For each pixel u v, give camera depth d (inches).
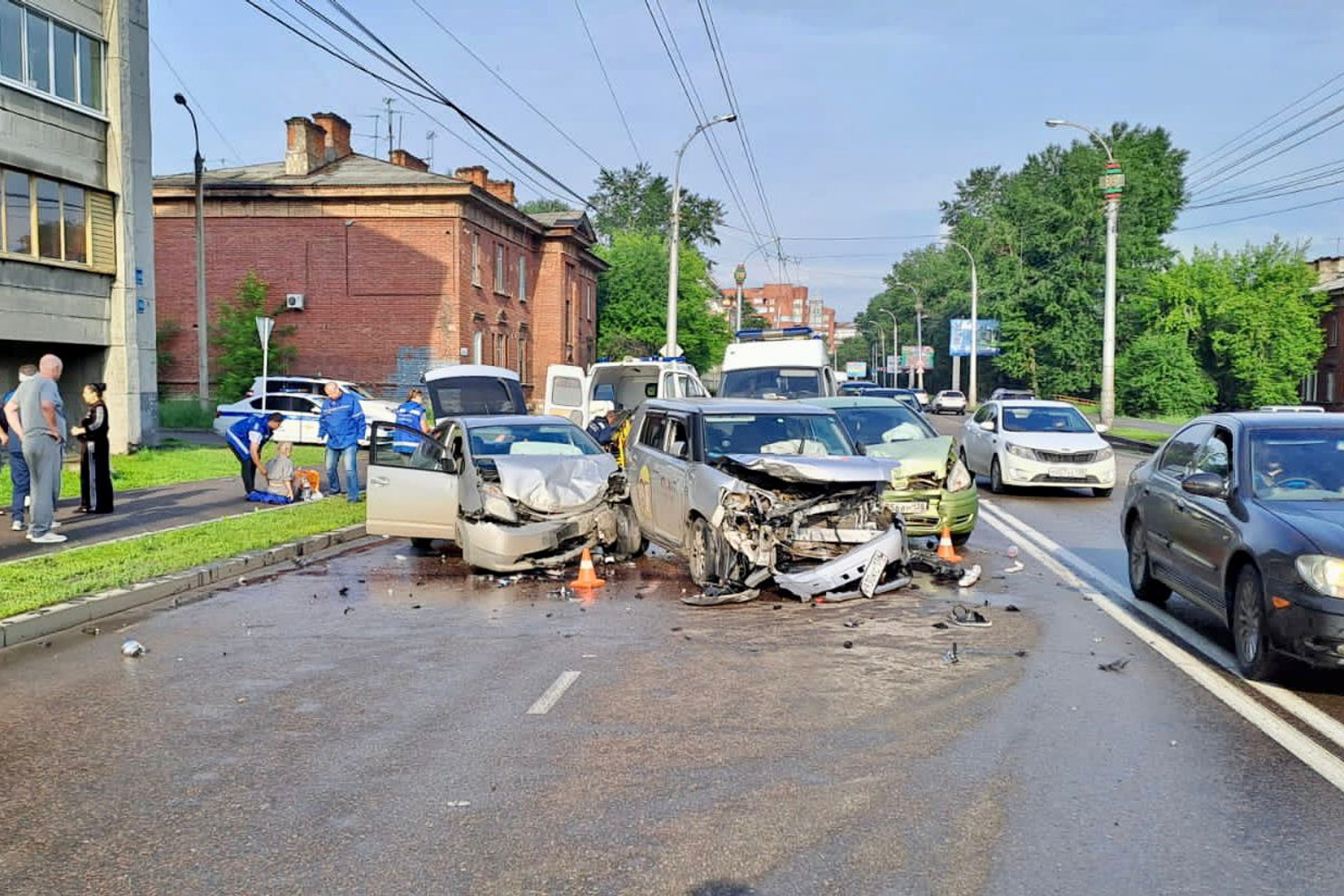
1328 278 3112.7
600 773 216.7
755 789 207.6
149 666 307.1
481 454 498.0
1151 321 2805.1
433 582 445.1
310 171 1647.4
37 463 490.3
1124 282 2859.3
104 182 906.1
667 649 324.2
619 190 3897.6
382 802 202.4
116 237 915.4
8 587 387.9
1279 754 227.8
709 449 443.5
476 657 315.3
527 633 347.9
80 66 876.0
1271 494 302.8
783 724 248.7
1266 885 167.5
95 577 410.9
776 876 170.2
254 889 167.8
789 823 190.9
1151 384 2600.9
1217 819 193.0
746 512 398.9
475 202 1601.9
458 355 1566.2
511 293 1834.4
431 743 237.1
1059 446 743.7
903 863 174.6
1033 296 3019.2
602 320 2507.4
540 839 185.0
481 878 170.6
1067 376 2945.4
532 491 462.6
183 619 371.6
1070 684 282.8
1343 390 2667.3
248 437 671.1
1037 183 3420.3
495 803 201.3
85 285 887.7
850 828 188.9
